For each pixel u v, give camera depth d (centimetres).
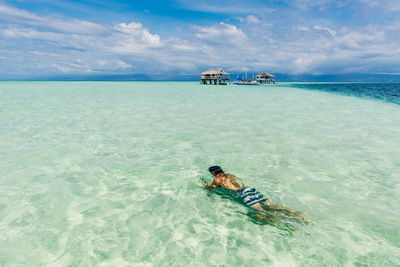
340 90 3628
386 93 2895
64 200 359
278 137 745
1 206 339
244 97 2216
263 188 399
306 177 446
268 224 297
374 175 455
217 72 5459
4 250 250
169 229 289
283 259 238
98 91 2936
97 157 550
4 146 618
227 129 851
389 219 310
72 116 1070
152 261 237
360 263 232
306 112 1262
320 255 243
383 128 873
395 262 233
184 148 627
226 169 483
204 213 324
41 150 591
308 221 303
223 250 252
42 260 237
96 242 265
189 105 1536
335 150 614
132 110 1282
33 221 304
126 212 328
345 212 327
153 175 453
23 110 1217
